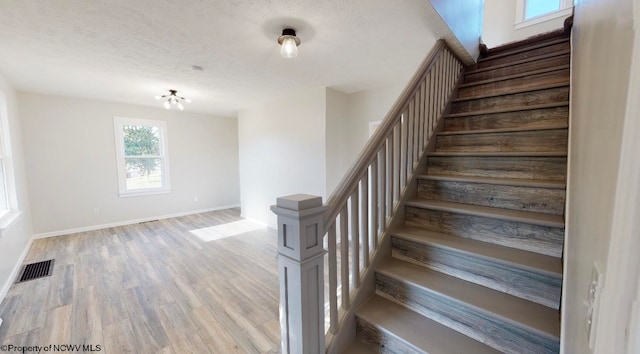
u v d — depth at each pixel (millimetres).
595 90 623
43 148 4316
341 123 4266
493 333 1204
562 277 1153
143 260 3447
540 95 2105
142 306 2385
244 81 3635
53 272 3076
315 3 1818
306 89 4070
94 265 3281
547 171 1643
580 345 592
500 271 1348
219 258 3523
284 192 4801
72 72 3211
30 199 4207
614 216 335
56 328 2080
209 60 2840
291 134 4578
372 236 1646
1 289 2559
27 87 3869
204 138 6293
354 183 1441
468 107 2496
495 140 1999
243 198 5891
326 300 2328
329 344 1329
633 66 284
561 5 3750
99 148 4863
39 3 1778
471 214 1587
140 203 5418
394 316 1430
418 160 2051
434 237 1645
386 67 3098
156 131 5641
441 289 1381
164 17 1972
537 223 1365
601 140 502
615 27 419
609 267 347
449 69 2576
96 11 1882
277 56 2740
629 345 263
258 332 2035
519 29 4098
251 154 5547
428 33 2250
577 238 781
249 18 2002
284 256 1181
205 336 1990
